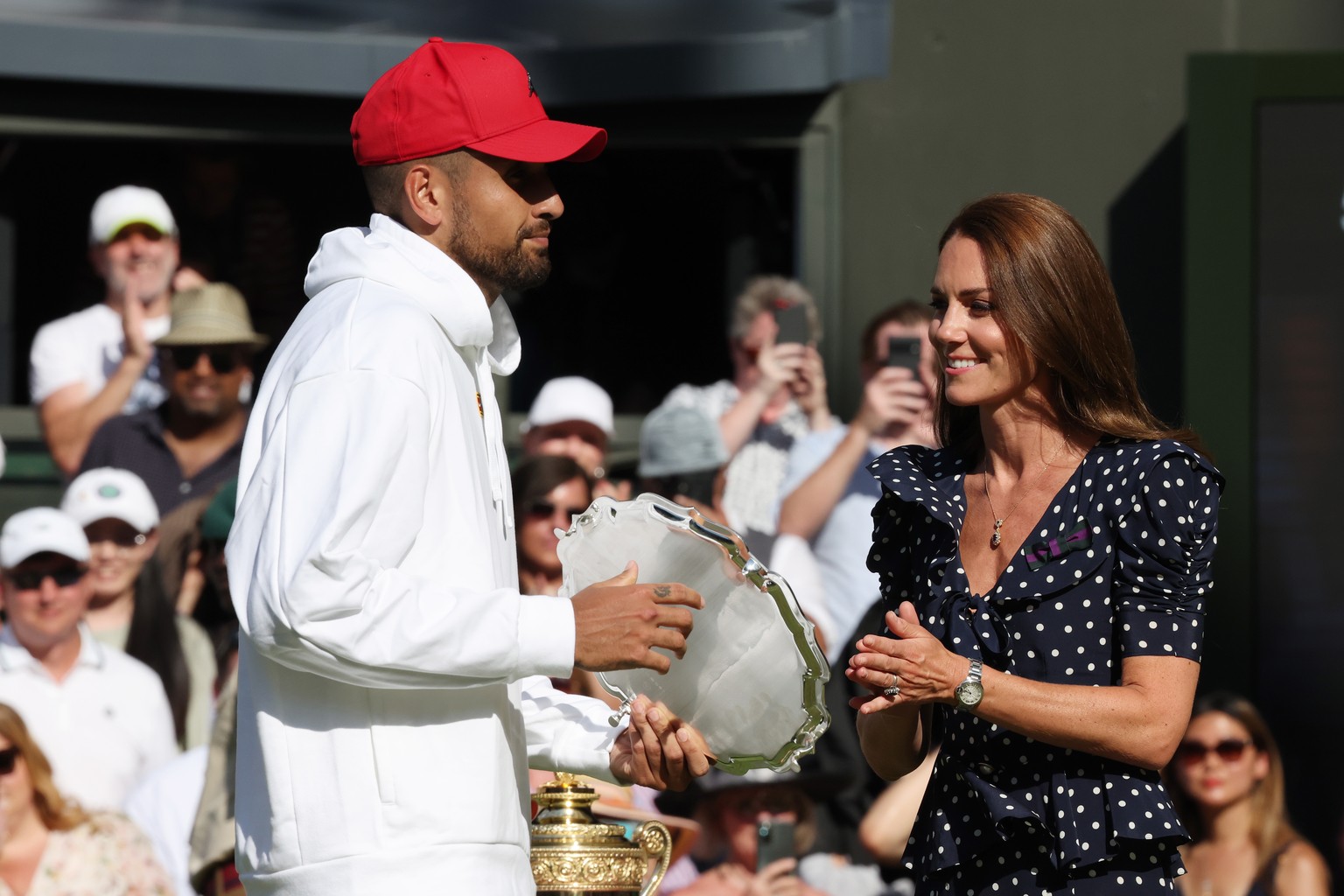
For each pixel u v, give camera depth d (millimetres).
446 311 10383
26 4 24250
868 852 18438
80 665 19938
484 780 10086
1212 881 19062
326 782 9883
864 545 22078
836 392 25328
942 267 10406
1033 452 10328
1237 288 23516
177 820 18781
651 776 11133
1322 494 23219
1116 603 9930
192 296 23094
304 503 9547
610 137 25719
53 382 23812
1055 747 9922
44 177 25188
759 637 10719
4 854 17219
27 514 20109
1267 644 23094
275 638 9477
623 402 25922
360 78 24562
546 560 19047
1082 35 25906
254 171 25562
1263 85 23531
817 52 24141
